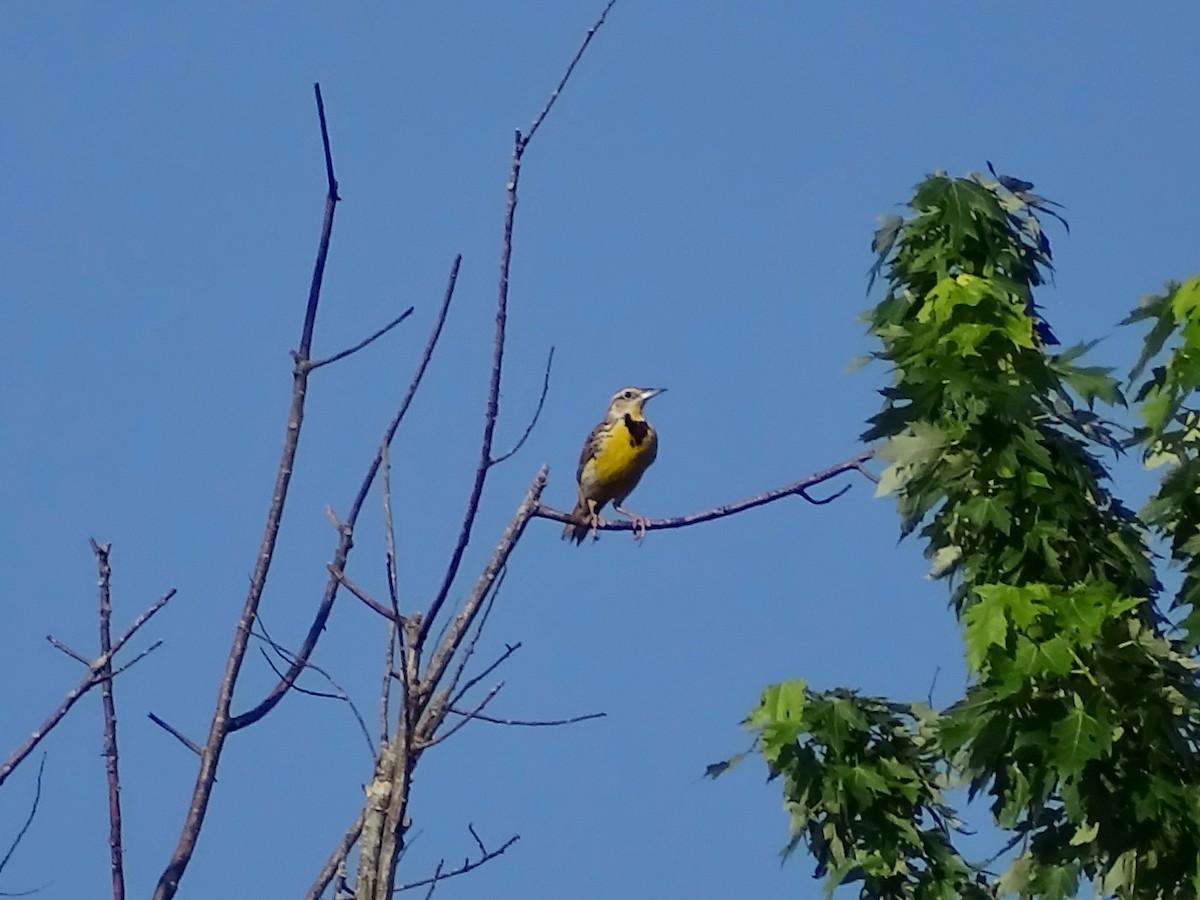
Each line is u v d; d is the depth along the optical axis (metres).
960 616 7.39
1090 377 7.52
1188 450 6.82
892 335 7.87
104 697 5.53
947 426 7.53
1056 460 7.52
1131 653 6.84
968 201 8.00
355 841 5.34
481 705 5.52
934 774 7.43
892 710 7.52
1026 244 8.14
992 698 6.76
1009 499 7.30
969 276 7.77
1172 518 6.95
